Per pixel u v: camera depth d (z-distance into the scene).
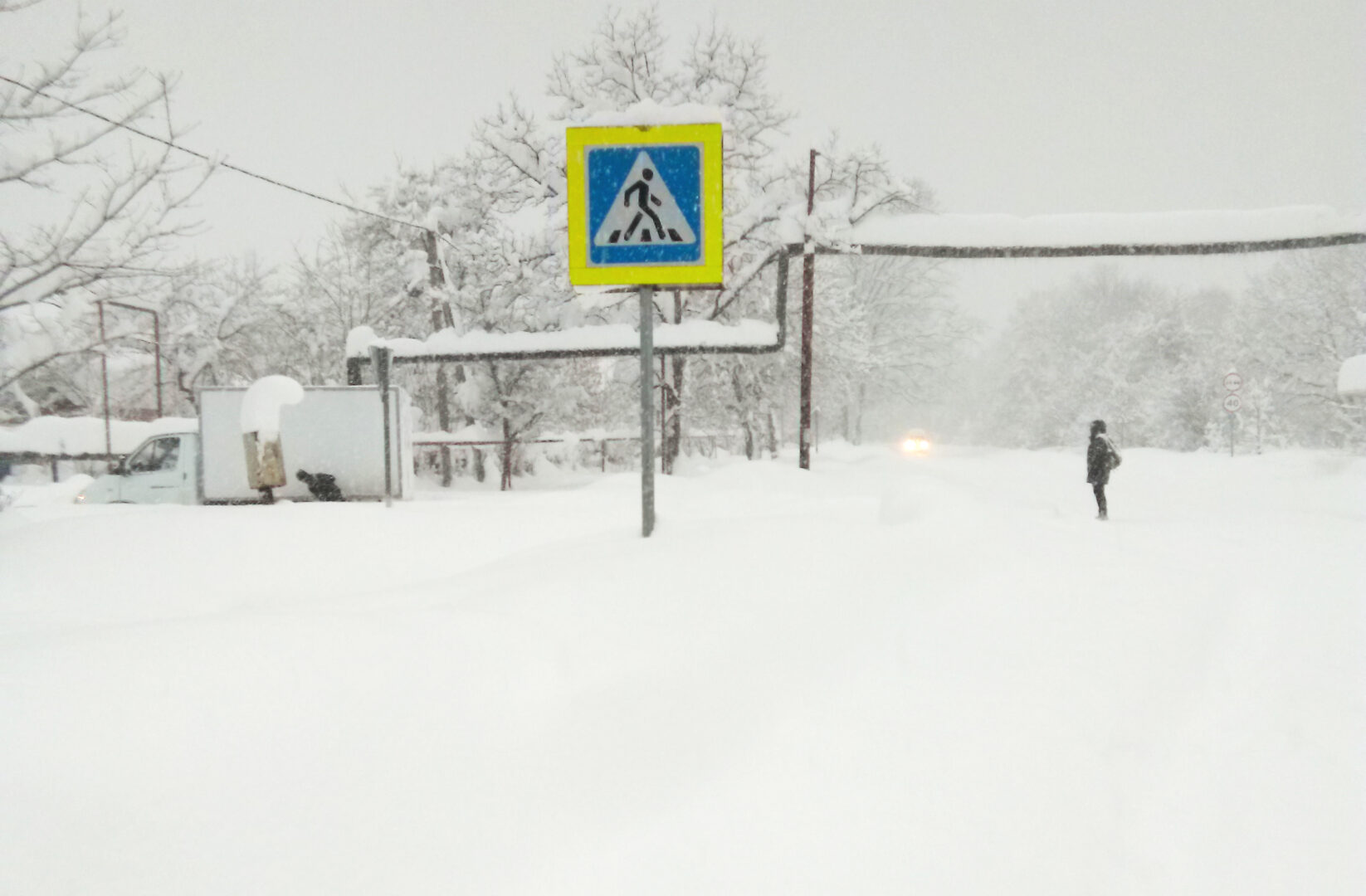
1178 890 2.23
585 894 2.02
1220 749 3.11
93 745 2.35
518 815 2.33
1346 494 14.39
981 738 3.00
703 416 31.72
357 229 31.70
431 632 3.38
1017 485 17.47
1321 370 32.47
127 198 7.25
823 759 2.74
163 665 2.82
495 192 24.62
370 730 2.64
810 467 19.83
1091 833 2.49
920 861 2.26
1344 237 16.30
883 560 5.09
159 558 7.47
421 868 2.08
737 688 3.18
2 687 2.59
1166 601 5.16
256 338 31.97
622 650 3.49
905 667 3.54
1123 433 43.22
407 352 19.62
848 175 21.39
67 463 26.03
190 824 2.14
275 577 6.98
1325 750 3.11
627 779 2.54
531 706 2.96
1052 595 4.93
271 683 2.79
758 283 26.62
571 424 31.38
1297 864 2.38
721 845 2.26
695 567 4.65
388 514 9.61
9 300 7.37
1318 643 4.48
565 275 22.50
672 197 5.61
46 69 6.88
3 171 6.91
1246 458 22.62
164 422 20.67
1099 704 3.41
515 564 5.36
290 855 2.08
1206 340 45.00
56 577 6.85
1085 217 17.50
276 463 13.97
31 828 2.05
